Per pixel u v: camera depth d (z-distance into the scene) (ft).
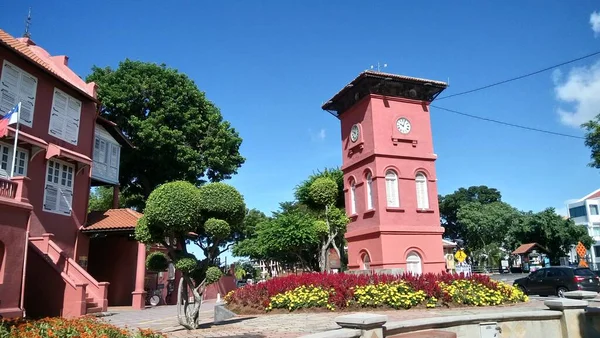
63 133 68.23
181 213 37.17
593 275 72.13
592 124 91.50
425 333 25.89
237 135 116.78
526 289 78.13
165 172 102.37
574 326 31.83
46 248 59.36
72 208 69.36
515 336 31.24
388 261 61.31
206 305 75.51
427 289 48.55
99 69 104.12
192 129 104.17
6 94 57.41
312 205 81.15
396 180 65.67
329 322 38.78
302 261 94.89
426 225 65.62
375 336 21.84
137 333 29.35
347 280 50.31
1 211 45.78
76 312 54.49
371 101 66.54
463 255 83.66
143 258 73.26
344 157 73.97
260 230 96.27
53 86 66.49
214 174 111.34
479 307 48.34
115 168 86.74
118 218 75.87
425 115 69.97
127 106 98.89
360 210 68.18
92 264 82.43
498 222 193.06
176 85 105.81
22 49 71.61
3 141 56.90
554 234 186.39
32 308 55.88
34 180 61.67
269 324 39.27
